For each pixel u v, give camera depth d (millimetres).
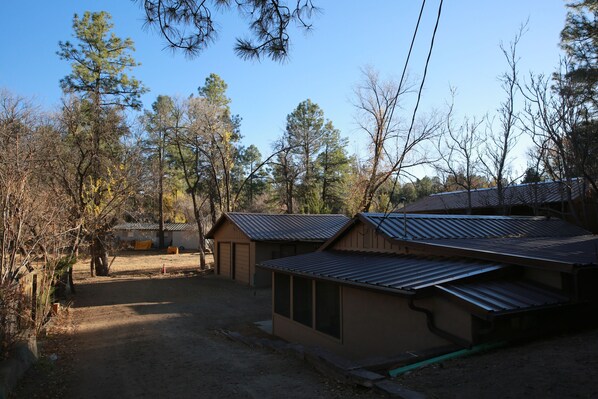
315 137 42031
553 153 19906
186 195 57125
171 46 4996
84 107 21375
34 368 7004
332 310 9680
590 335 6734
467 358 5984
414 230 10734
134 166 23578
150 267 32938
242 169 59031
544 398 4102
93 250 25016
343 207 41562
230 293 19484
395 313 7863
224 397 5449
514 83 22734
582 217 19938
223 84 37625
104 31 26047
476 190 29453
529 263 7273
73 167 20281
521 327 6820
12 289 6594
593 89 14898
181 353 8594
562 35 14859
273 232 22469
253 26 5176
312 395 5207
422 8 5426
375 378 5191
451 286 7043
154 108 34156
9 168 7469
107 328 11844
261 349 8742
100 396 5844
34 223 9055
